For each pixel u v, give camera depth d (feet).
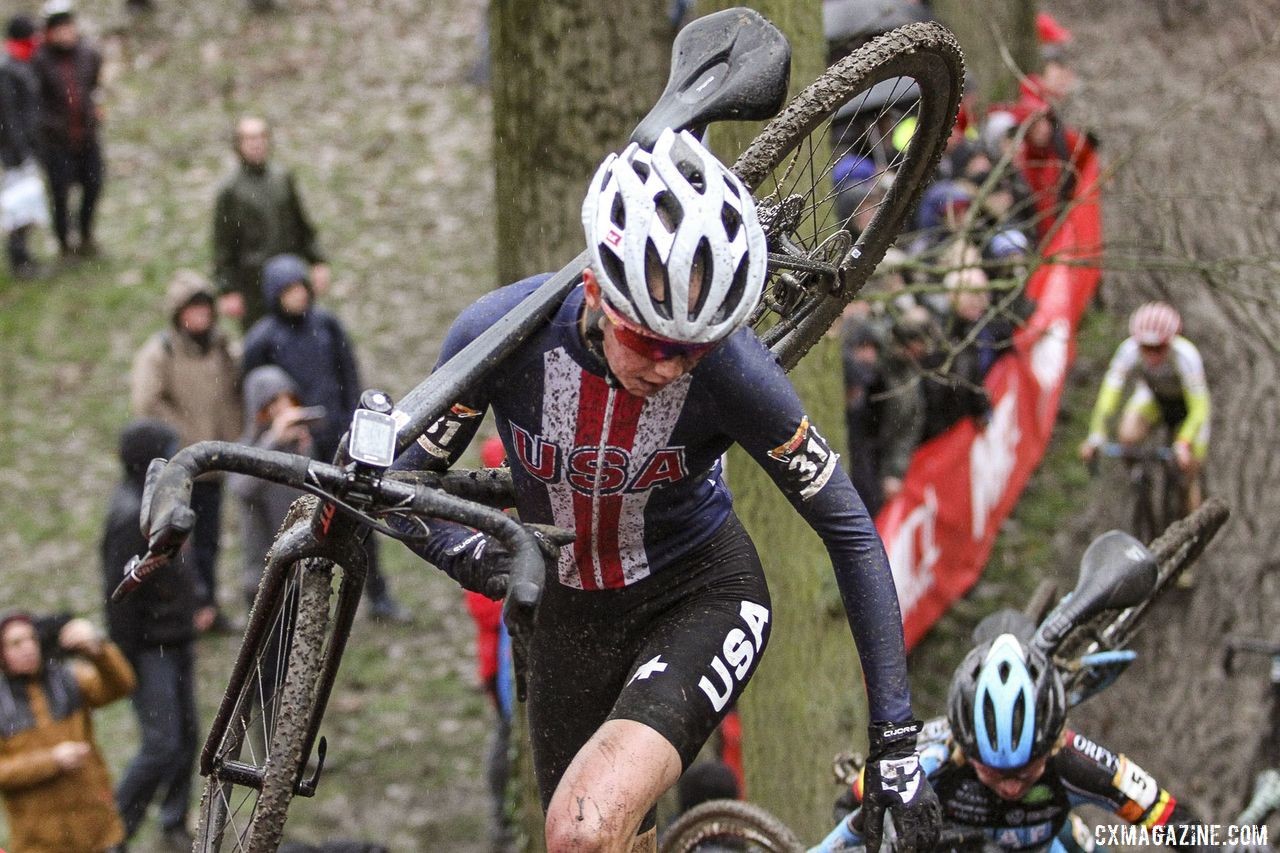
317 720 15.83
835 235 19.21
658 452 16.34
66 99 74.18
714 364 15.60
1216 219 68.54
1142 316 51.01
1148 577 23.24
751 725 34.12
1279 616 48.14
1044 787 23.06
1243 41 89.25
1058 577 53.01
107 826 36.29
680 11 70.54
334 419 47.14
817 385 33.22
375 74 96.78
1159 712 45.55
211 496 48.85
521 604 12.47
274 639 19.15
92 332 71.87
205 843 16.38
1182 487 51.93
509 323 15.47
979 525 51.67
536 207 34.91
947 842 22.57
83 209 76.64
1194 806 41.16
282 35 100.99
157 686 39.19
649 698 16.06
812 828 33.32
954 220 41.93
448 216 82.38
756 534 33.37
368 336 71.97
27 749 35.35
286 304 46.68
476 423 16.67
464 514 13.14
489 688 42.06
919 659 48.39
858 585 15.94
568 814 14.85
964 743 21.62
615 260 13.93
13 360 69.92
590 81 34.24
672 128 16.40
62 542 58.65
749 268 14.08
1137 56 89.15
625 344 14.24
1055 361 60.70
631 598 17.60
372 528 13.76
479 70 95.04
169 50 98.53
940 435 47.47
